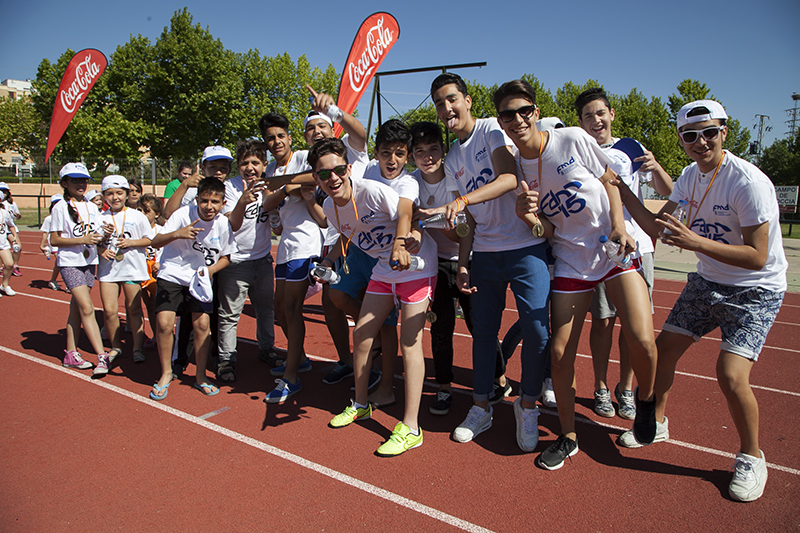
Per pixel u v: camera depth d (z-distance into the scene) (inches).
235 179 185.9
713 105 105.8
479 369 131.4
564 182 108.1
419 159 135.1
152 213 225.0
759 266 100.2
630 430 127.9
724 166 106.1
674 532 93.2
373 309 130.4
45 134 1349.7
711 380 172.9
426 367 187.8
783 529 93.3
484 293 126.4
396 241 114.3
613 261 104.6
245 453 122.5
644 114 1435.8
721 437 129.8
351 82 358.6
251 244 169.3
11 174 1256.2
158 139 1225.4
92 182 1030.4
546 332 119.9
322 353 203.2
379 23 360.2
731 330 107.0
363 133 162.4
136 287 189.6
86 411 145.7
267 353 186.2
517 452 123.8
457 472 114.3
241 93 1269.7
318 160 120.3
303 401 154.3
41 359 190.9
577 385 168.9
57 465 116.6
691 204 114.7
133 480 110.7
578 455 121.6
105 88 1211.2
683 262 496.1
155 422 138.9
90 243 169.0
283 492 106.5
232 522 96.7
